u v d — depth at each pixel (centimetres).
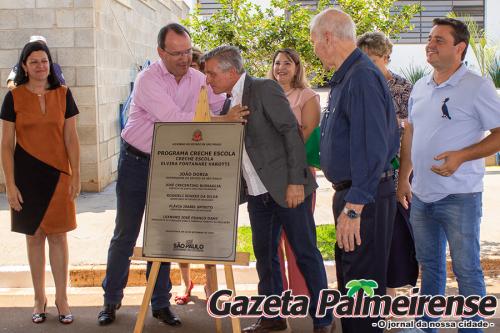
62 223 482
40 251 491
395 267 457
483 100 381
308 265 448
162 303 495
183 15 1675
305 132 500
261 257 467
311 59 693
